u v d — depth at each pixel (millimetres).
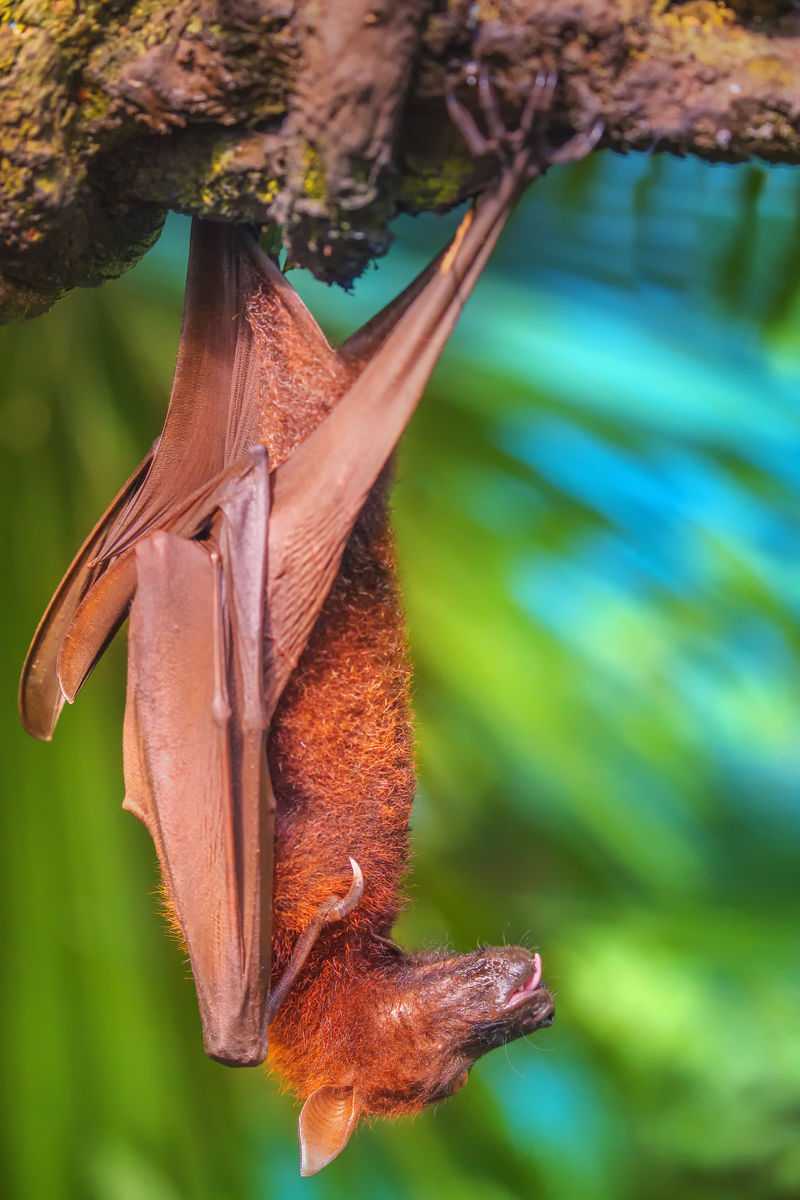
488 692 2045
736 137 1690
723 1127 2453
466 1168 2139
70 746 1970
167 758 1782
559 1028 2414
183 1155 1996
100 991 1966
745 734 2223
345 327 2033
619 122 1690
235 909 1782
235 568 1770
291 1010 1866
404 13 1679
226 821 1777
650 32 1685
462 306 1743
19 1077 1961
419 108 1696
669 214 1976
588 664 2062
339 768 1820
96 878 1966
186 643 1776
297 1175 2072
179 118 1706
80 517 1965
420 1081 1857
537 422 2061
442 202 1714
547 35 1680
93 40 1706
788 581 2133
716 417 2066
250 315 1781
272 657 1772
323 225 1701
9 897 1956
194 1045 2002
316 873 1830
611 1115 2406
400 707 1826
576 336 2072
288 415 1779
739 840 2475
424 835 2150
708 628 2090
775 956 2385
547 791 2113
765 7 1690
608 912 2279
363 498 1760
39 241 1726
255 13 1688
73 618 1817
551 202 2066
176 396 1794
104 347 1973
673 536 2086
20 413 1961
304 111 1690
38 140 1710
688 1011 2395
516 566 2059
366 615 1811
